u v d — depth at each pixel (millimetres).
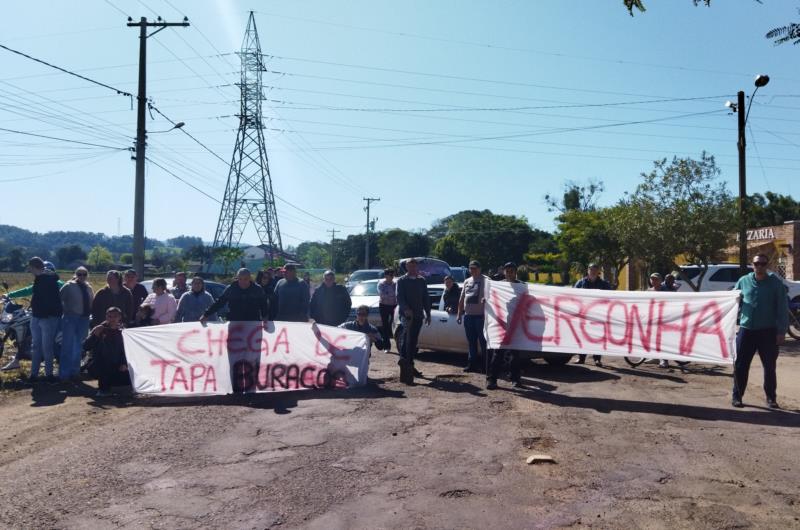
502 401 8797
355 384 9766
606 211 37250
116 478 5770
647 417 7957
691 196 18594
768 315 8492
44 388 9984
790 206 47812
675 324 9352
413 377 10422
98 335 9438
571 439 6969
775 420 7871
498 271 13898
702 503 5254
